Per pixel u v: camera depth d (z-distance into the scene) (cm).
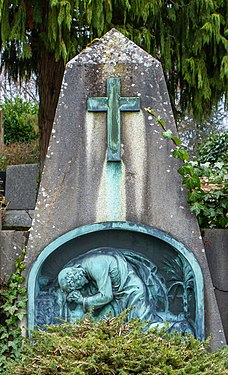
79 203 357
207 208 380
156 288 352
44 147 671
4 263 359
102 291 343
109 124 359
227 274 371
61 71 657
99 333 290
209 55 656
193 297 350
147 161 360
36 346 300
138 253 356
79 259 354
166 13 638
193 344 302
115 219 356
